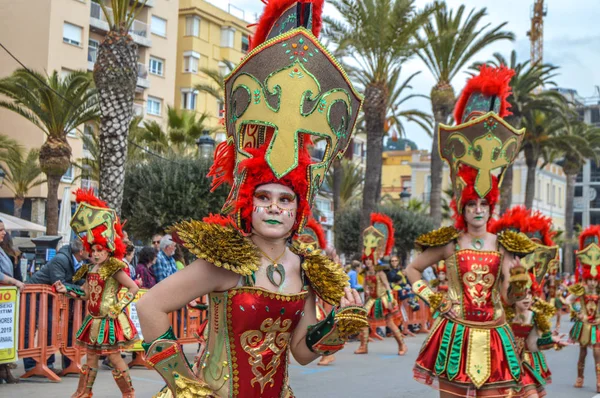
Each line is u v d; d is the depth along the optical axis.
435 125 25.62
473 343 5.82
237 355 3.14
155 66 39.06
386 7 18.95
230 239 3.13
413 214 31.75
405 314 16.78
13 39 33.16
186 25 42.84
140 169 19.67
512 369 5.77
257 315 3.12
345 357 12.16
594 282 9.48
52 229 22.77
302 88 3.11
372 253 12.86
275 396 3.26
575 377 10.72
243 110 3.18
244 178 3.15
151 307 2.99
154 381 8.87
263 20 3.38
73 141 33.06
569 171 43.34
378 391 8.56
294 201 3.19
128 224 19.86
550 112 28.94
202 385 2.98
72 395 7.34
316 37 3.30
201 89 26.59
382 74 20.53
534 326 6.95
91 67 35.12
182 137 26.66
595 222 75.12
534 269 7.96
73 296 7.18
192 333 11.29
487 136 6.04
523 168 52.00
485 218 6.11
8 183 33.12
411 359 11.91
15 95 21.83
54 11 32.88
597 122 73.56
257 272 3.19
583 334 9.52
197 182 19.09
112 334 6.97
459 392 5.77
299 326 3.42
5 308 8.02
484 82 6.26
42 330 8.59
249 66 3.15
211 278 3.09
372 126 20.81
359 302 3.34
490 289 5.98
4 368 8.30
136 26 37.28
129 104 15.55
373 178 21.02
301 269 3.34
